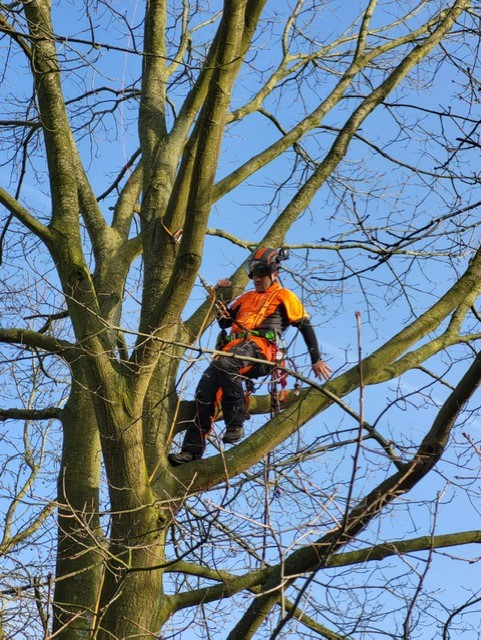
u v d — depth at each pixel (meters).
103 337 8.70
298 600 6.80
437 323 9.22
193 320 9.56
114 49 8.37
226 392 8.67
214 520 7.25
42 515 10.21
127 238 11.18
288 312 8.82
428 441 7.68
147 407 9.00
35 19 9.62
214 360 8.71
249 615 8.12
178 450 10.59
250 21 9.89
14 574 7.93
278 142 11.27
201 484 8.80
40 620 8.01
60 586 9.34
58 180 9.41
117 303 10.32
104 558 8.02
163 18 11.88
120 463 8.52
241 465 8.71
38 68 9.57
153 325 8.48
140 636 8.48
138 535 8.44
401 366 9.37
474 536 8.80
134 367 8.53
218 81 8.10
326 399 8.79
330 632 9.15
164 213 9.60
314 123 11.30
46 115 9.62
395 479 7.68
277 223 9.83
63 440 10.16
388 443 7.36
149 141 10.87
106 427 8.49
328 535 7.81
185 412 9.23
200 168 8.12
